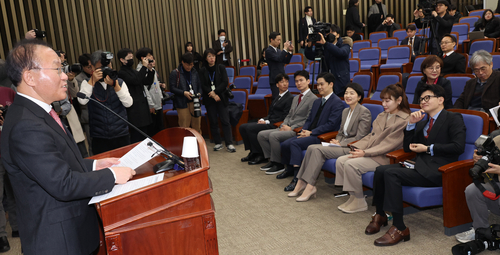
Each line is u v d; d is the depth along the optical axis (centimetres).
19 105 125
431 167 238
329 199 315
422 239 236
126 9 732
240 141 530
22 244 130
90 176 127
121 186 137
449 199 230
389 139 280
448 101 346
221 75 479
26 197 127
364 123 314
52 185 118
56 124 132
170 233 135
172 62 786
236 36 852
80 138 384
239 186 362
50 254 126
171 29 782
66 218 129
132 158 162
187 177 137
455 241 229
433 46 601
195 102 466
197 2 803
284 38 913
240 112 516
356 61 596
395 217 234
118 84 311
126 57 355
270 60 546
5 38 640
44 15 669
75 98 440
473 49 564
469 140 245
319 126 358
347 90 324
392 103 283
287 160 371
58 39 682
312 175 312
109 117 316
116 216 127
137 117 373
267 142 400
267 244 243
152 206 132
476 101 333
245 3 860
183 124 501
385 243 230
